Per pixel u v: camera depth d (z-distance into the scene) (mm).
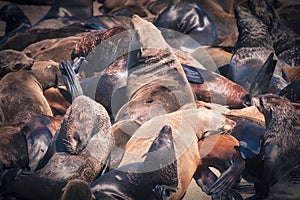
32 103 19234
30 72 21219
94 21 28141
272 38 24469
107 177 14133
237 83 21406
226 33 27688
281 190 14922
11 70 21422
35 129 16297
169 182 14062
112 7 32844
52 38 25312
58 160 14859
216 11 28328
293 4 29938
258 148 16109
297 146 15641
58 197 14438
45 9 34875
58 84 21391
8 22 30906
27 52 23812
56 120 17328
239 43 22281
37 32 25688
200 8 26328
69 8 30141
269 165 15625
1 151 15672
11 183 14945
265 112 16594
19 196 14953
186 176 14875
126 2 32531
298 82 20156
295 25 26703
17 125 16766
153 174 13930
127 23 28656
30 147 15961
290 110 16266
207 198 15891
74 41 23422
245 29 22234
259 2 24109
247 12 22438
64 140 15141
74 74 18844
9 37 26266
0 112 19422
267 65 19688
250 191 16094
